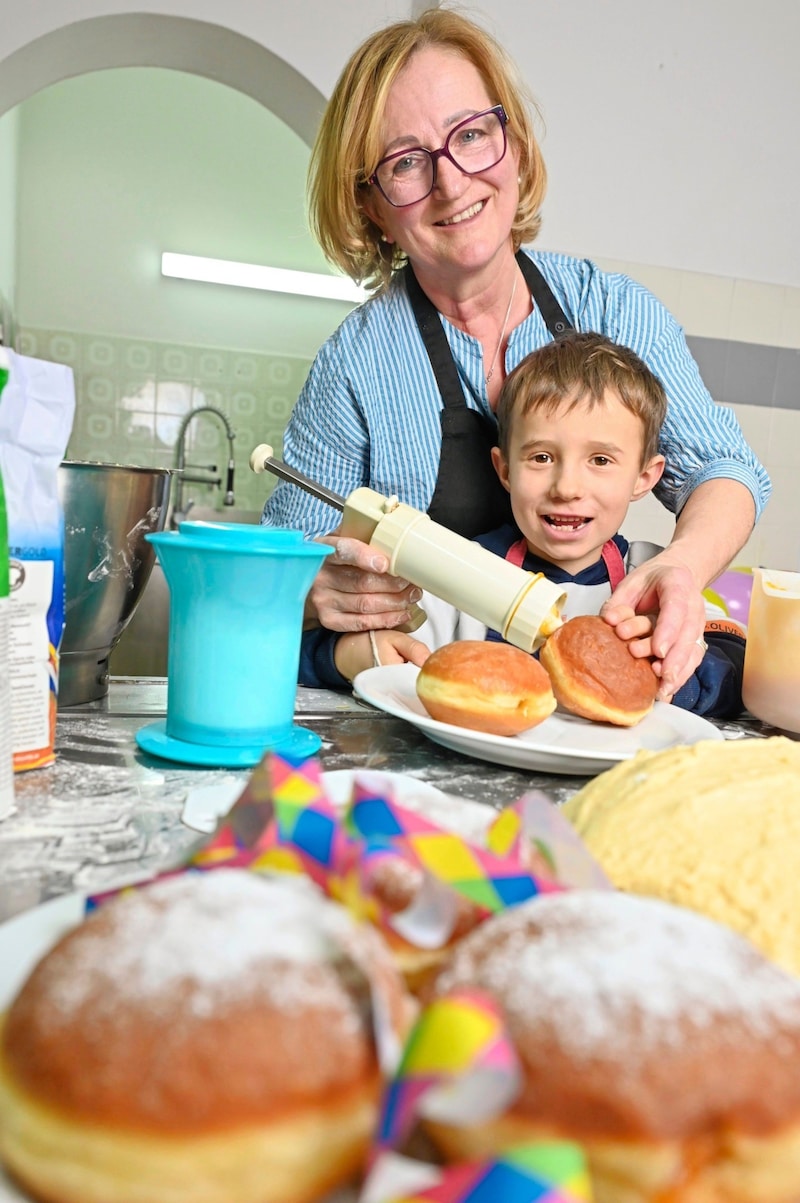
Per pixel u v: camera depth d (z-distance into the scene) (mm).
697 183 2252
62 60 2049
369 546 884
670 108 2195
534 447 1198
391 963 256
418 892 295
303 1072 217
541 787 644
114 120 3490
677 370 1364
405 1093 201
